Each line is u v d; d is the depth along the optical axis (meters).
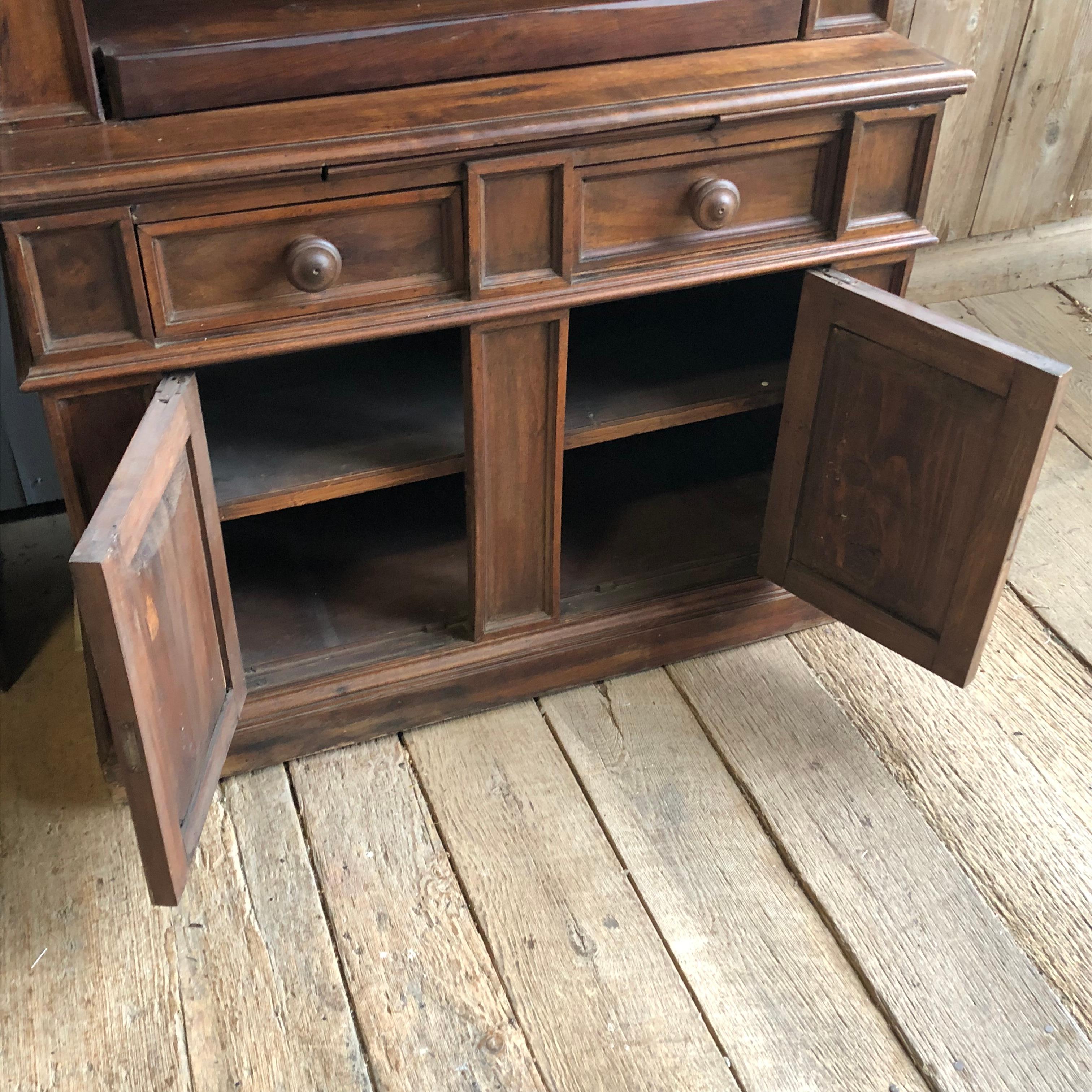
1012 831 1.75
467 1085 1.43
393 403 1.81
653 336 1.98
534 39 1.52
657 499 2.17
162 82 1.37
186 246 1.37
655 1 1.56
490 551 1.76
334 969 1.55
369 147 1.36
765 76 1.56
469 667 1.84
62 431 1.44
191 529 1.46
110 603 1.15
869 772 1.83
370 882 1.66
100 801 1.76
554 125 1.42
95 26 1.34
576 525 2.10
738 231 1.65
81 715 1.88
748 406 1.84
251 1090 1.42
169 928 1.59
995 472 1.55
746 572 2.00
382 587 1.95
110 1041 1.47
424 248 1.48
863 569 1.80
